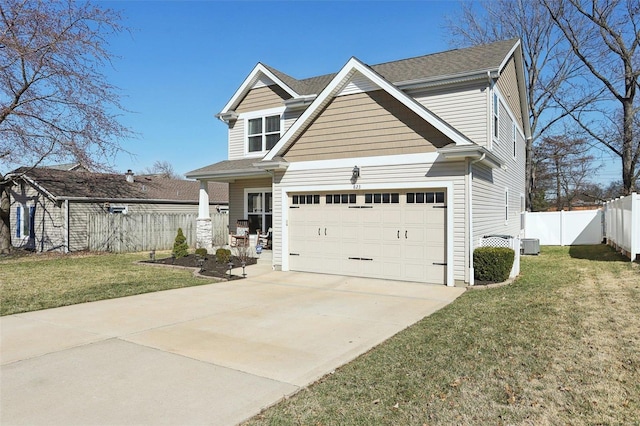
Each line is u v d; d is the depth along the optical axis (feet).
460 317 22.17
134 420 11.20
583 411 11.60
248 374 14.51
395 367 15.06
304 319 22.41
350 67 34.65
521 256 53.01
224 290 30.99
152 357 16.33
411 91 42.93
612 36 73.00
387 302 26.58
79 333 19.72
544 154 99.60
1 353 16.84
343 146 36.19
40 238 66.23
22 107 52.70
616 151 80.48
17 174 59.77
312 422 11.12
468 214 30.86
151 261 47.42
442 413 11.55
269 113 53.06
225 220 73.82
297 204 39.40
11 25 48.88
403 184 33.32
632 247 41.14
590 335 18.42
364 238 35.65
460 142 30.09
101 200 68.64
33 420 11.21
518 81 57.36
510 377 13.99
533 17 84.07
